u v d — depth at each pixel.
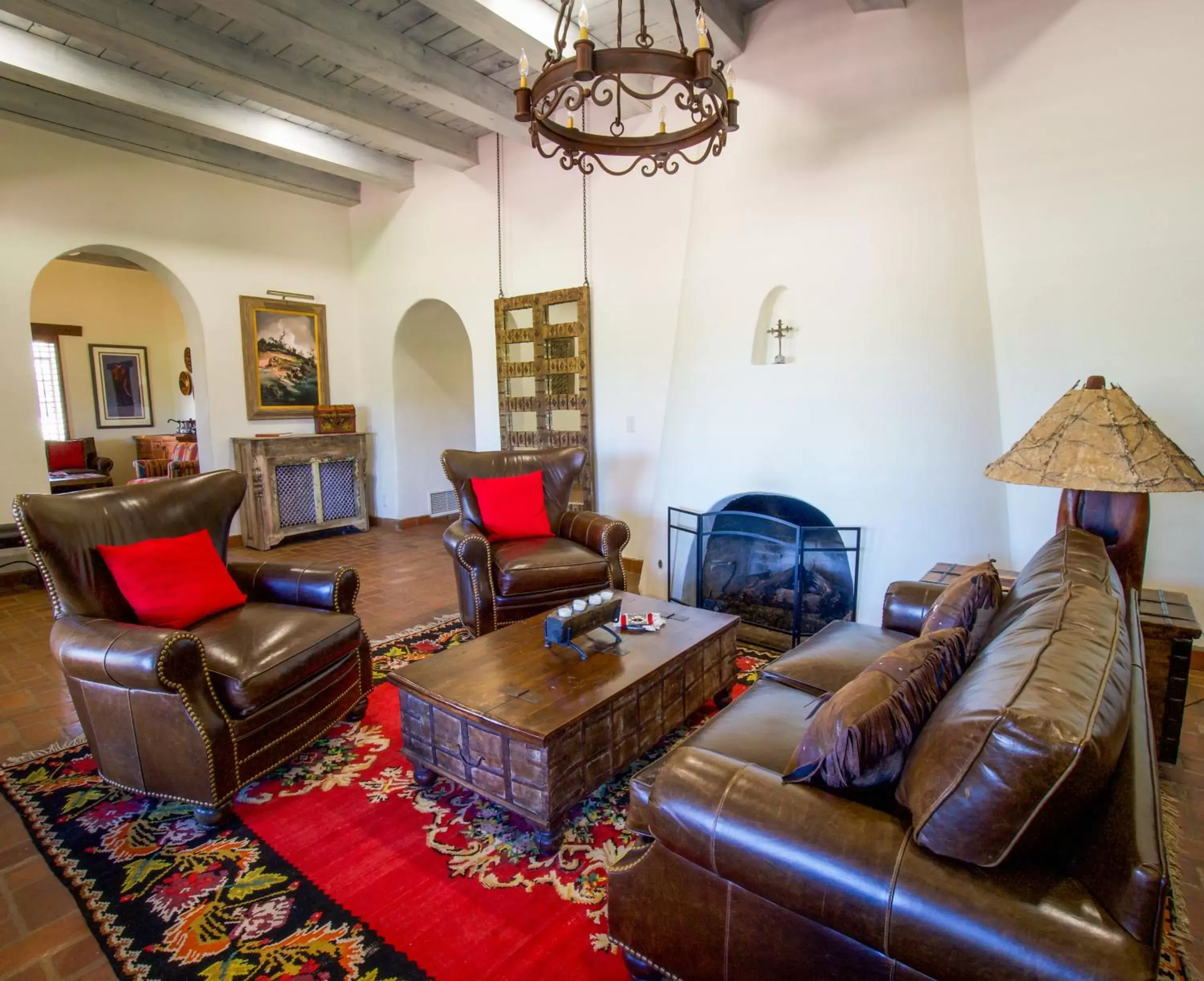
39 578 4.50
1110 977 0.80
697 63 1.88
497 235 5.22
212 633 2.22
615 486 4.72
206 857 1.85
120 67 3.91
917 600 2.30
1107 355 2.85
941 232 3.04
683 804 1.22
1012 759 0.88
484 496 3.66
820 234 3.29
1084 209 2.85
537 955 1.52
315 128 4.97
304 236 6.05
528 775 1.80
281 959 1.50
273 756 2.16
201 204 5.35
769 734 1.56
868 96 3.15
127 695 1.98
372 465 6.57
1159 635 2.12
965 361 3.04
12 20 3.45
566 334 4.77
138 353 8.23
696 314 3.78
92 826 1.99
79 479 6.89
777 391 3.46
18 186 4.38
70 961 1.50
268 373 5.85
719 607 3.77
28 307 4.46
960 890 0.93
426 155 5.02
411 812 2.05
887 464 3.14
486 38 3.26
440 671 2.12
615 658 2.21
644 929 1.37
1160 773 2.16
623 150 2.38
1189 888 1.68
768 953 1.17
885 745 1.12
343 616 2.52
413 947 1.54
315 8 3.22
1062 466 2.05
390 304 6.14
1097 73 2.77
